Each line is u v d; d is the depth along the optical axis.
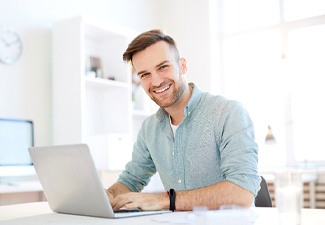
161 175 1.76
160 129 1.74
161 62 1.56
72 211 1.33
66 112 3.64
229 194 1.29
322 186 4.19
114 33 4.01
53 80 3.73
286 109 4.74
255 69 5.02
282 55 4.81
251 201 1.32
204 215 1.11
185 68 1.69
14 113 3.48
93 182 1.18
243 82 5.09
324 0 4.68
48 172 1.33
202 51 5.12
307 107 4.63
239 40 5.17
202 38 5.13
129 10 4.84
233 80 5.16
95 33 4.02
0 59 3.39
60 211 1.38
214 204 1.28
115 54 4.18
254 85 5.01
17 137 3.11
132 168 1.80
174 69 1.59
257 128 4.89
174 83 1.59
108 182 3.69
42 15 3.78
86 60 3.99
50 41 3.83
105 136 3.75
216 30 5.20
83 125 3.54
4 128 3.03
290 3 4.88
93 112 4.14
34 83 3.66
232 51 5.20
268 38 4.98
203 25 5.13
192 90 1.71
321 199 4.17
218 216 1.10
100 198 1.18
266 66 4.96
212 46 5.12
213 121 1.59
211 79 5.06
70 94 3.62
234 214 1.12
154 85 1.58
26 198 3.24
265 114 4.88
